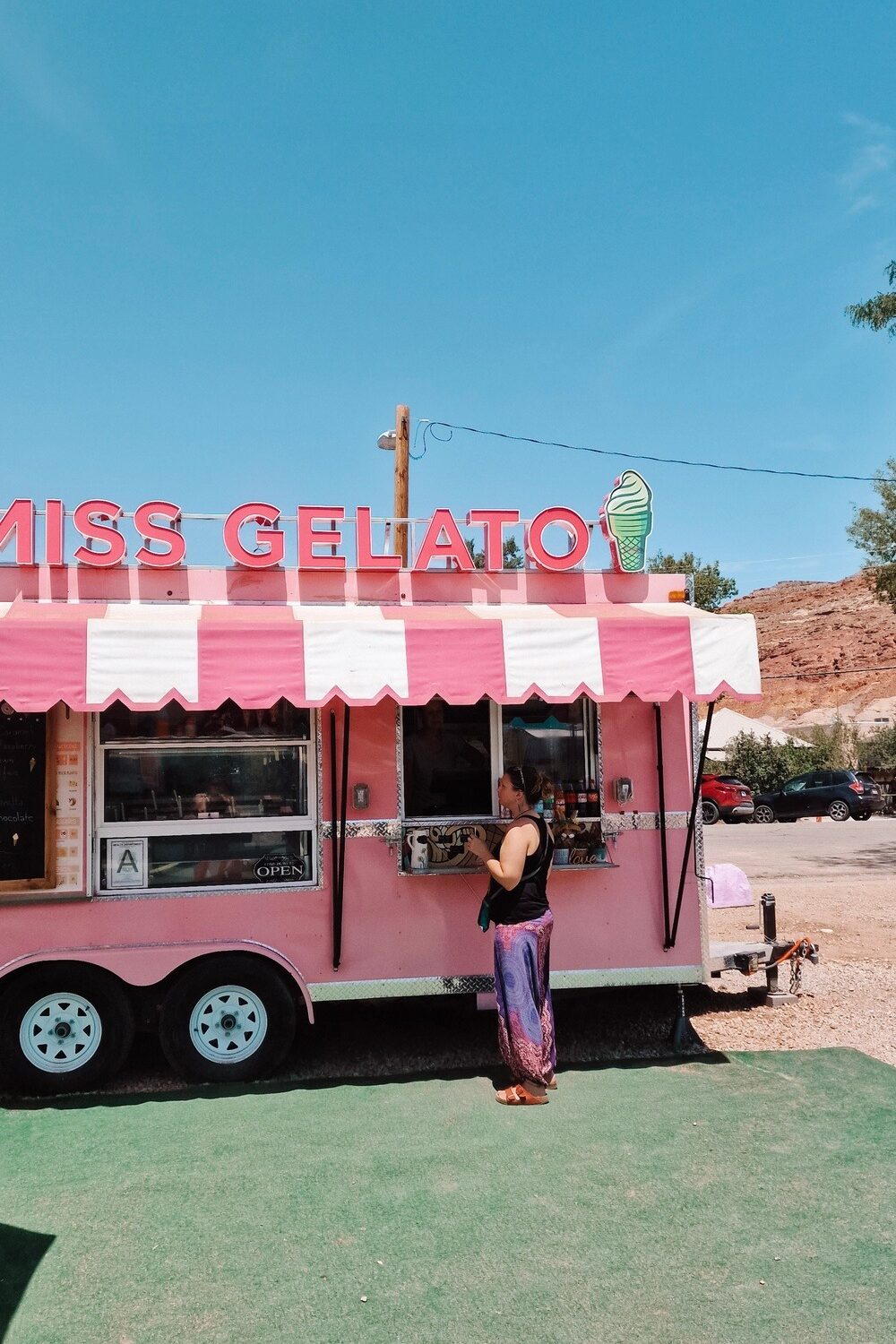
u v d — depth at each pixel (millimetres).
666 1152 4668
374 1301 3473
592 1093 5527
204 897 5902
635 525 6719
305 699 5414
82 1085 5684
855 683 65812
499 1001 5461
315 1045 6582
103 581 6203
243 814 6035
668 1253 3771
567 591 6613
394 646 5535
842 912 11703
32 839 5793
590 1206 4137
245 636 5422
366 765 6145
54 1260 3752
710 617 5871
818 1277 3594
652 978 6305
